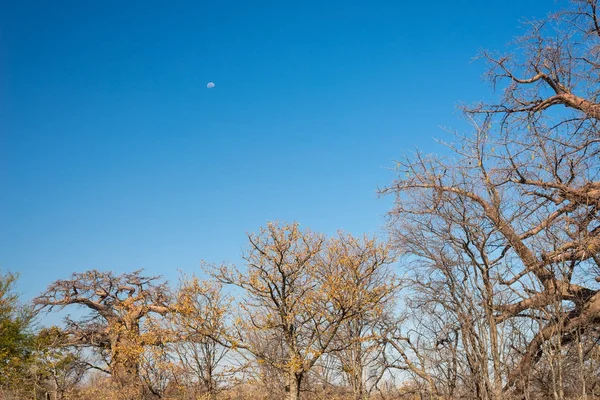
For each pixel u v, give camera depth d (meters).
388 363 21.48
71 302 35.97
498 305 18.80
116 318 28.89
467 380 18.67
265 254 18.80
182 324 18.81
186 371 21.16
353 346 19.34
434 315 20.00
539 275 18.08
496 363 17.80
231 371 19.86
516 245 18.66
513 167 19.34
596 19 19.44
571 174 19.33
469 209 19.64
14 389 29.09
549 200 19.48
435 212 19.80
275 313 19.73
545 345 17.12
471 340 18.44
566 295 18.50
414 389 21.19
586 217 18.22
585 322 17.67
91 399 27.17
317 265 19.39
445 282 19.53
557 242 18.44
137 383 23.44
